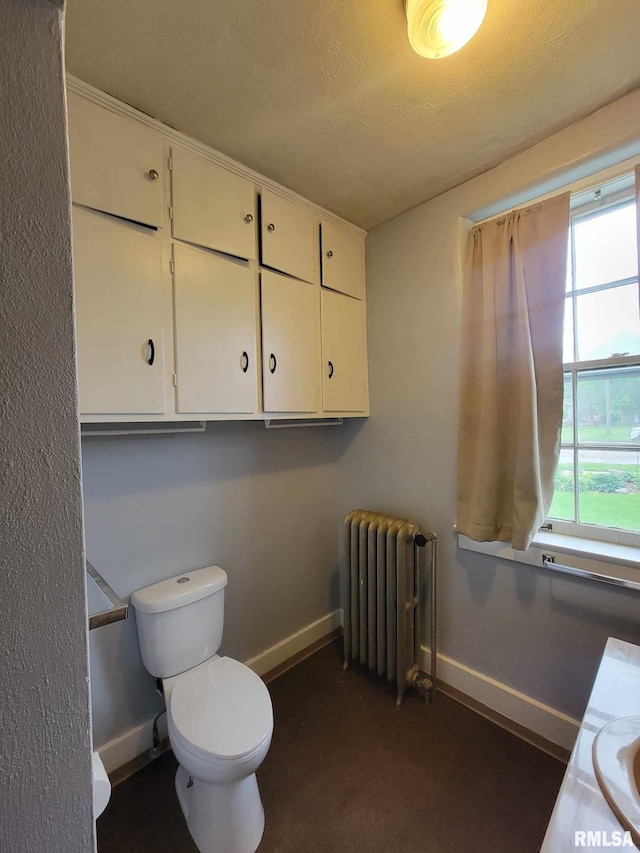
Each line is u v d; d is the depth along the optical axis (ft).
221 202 4.87
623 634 4.42
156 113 4.16
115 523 4.87
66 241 1.34
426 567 6.28
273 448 6.72
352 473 7.52
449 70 3.65
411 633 5.94
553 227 4.83
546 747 4.95
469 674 5.79
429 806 4.24
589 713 2.65
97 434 4.37
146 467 5.15
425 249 6.14
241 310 5.12
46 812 1.34
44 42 1.29
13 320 1.24
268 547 6.65
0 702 1.25
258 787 4.46
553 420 4.91
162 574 5.30
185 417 4.58
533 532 4.82
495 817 4.10
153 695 5.15
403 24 3.21
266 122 4.32
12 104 1.23
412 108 4.15
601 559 4.48
